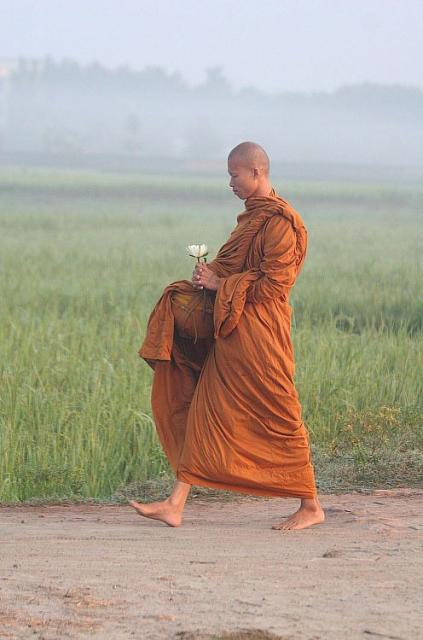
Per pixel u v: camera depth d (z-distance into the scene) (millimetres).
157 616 12875
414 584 14352
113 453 25734
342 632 12234
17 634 12273
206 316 19031
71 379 31000
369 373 33062
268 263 18469
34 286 58750
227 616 12875
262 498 23203
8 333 39000
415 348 37281
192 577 14805
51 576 14922
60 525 19812
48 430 26375
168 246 96500
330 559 15938
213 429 18625
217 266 19125
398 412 29125
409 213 166500
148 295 56969
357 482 24422
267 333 18516
